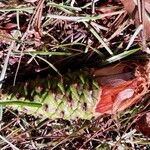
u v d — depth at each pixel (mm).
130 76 212
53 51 230
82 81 212
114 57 221
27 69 232
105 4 224
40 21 218
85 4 224
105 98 212
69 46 229
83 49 230
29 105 202
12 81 232
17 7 218
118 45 229
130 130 240
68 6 216
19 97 212
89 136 241
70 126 240
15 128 238
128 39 228
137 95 215
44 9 223
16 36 224
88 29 227
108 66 217
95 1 216
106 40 226
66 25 227
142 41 215
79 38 229
